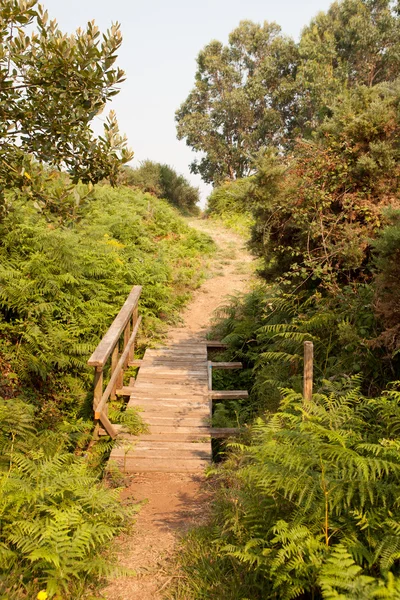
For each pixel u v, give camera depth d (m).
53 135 4.95
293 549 2.81
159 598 3.32
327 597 2.42
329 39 35.62
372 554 2.78
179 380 7.82
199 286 13.19
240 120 40.88
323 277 6.50
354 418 4.04
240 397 7.30
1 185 4.94
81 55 4.51
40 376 7.47
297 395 4.35
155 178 27.58
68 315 8.16
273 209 7.14
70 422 6.98
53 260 8.45
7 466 4.20
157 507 4.71
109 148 5.20
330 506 2.99
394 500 3.01
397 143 6.70
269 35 42.12
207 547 3.72
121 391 7.31
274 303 7.91
